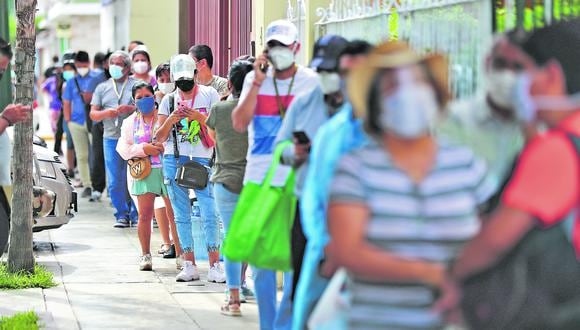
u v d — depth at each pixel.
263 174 15.31
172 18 44.19
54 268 23.75
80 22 84.94
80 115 38.31
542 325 9.70
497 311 9.64
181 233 22.03
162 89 24.33
